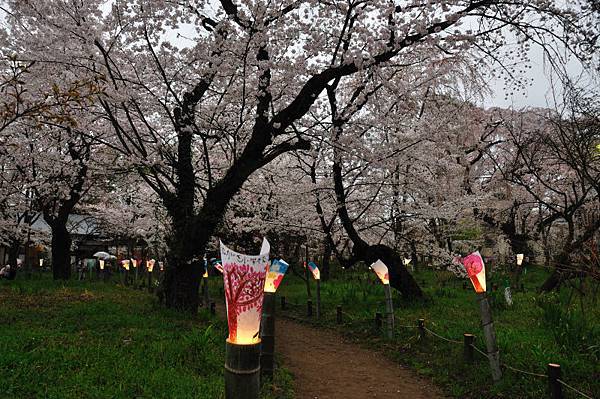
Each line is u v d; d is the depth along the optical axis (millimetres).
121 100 8203
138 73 9148
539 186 18906
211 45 8289
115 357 5582
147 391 4523
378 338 8656
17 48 8289
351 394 5844
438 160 12664
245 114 10312
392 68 10336
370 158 9977
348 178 12000
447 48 8797
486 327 5617
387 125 10258
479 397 5484
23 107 8555
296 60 8688
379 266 8633
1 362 5000
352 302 12219
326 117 10172
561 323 6953
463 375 6141
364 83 8820
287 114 8664
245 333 2393
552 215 17922
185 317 8609
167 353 5863
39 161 12570
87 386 4539
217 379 5141
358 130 10492
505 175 15945
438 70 11352
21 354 5395
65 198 14844
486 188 20172
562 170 18219
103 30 8344
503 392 5324
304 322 11000
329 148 10477
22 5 7746
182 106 8922
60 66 8531
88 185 16047
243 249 15430
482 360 6359
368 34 8008
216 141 10492
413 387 6148
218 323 8406
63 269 16672
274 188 13016
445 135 11750
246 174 8875
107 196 18469
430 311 10312
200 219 8953
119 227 20641
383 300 12023
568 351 6082
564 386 5055
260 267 2406
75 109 9016
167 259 9727
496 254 22141
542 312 8562
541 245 18984
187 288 9297
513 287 15219
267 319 5883
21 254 29781
